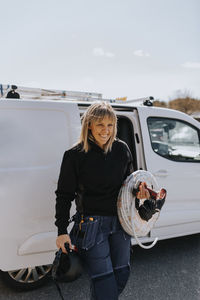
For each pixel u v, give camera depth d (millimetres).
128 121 3314
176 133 3498
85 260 1808
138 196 1847
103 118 1737
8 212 2344
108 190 1817
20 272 2588
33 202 2422
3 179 2336
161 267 3154
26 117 2506
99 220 1785
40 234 2457
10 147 2404
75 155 1776
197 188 3477
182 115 3574
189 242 3844
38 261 2473
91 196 1802
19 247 2395
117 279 1894
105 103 1821
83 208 1814
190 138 3594
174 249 3623
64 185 1799
